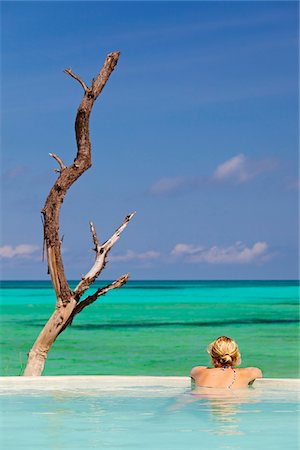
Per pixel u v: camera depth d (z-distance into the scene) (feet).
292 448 23.40
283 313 172.65
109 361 83.56
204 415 28.07
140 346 100.53
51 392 33.37
